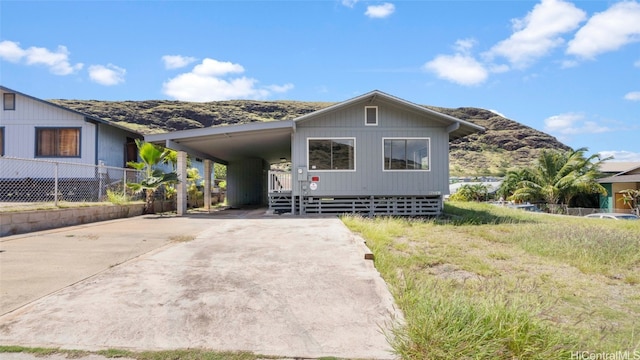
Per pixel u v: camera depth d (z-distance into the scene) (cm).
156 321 260
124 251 495
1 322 255
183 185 1220
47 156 1435
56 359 212
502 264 526
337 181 1169
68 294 310
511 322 230
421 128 1188
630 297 387
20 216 676
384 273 413
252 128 1108
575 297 384
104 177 1421
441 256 556
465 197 2878
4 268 395
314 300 303
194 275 369
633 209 2155
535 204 2400
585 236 684
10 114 1441
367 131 1178
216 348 227
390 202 1197
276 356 219
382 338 240
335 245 530
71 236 635
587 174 2306
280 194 1244
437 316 232
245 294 314
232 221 907
